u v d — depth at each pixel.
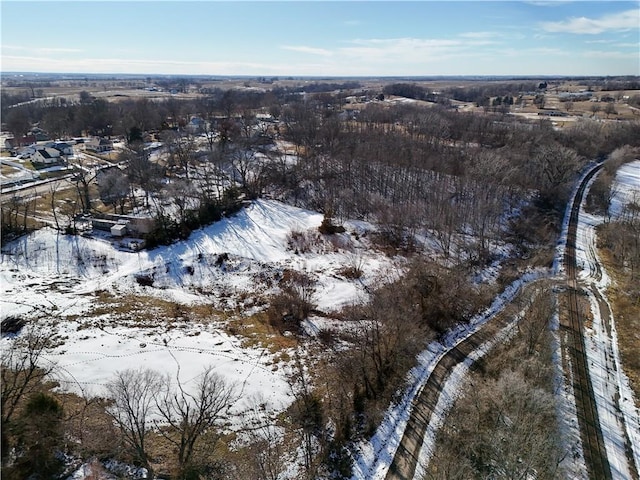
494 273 72.88
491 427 42.09
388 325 53.59
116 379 42.28
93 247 68.75
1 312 52.72
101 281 62.12
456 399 46.56
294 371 48.53
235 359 49.28
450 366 51.47
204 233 76.31
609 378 50.47
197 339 52.28
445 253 75.88
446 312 60.28
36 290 58.56
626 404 46.94
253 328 55.78
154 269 64.81
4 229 70.44
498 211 86.31
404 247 78.19
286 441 39.97
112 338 50.53
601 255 81.12
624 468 39.97
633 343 56.12
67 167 114.44
